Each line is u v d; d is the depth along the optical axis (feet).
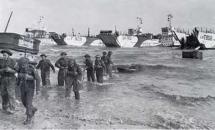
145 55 145.89
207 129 20.33
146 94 35.27
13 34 45.73
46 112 23.72
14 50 46.19
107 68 53.47
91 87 40.01
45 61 38.09
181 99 32.42
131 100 30.63
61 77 38.52
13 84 22.52
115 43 256.11
